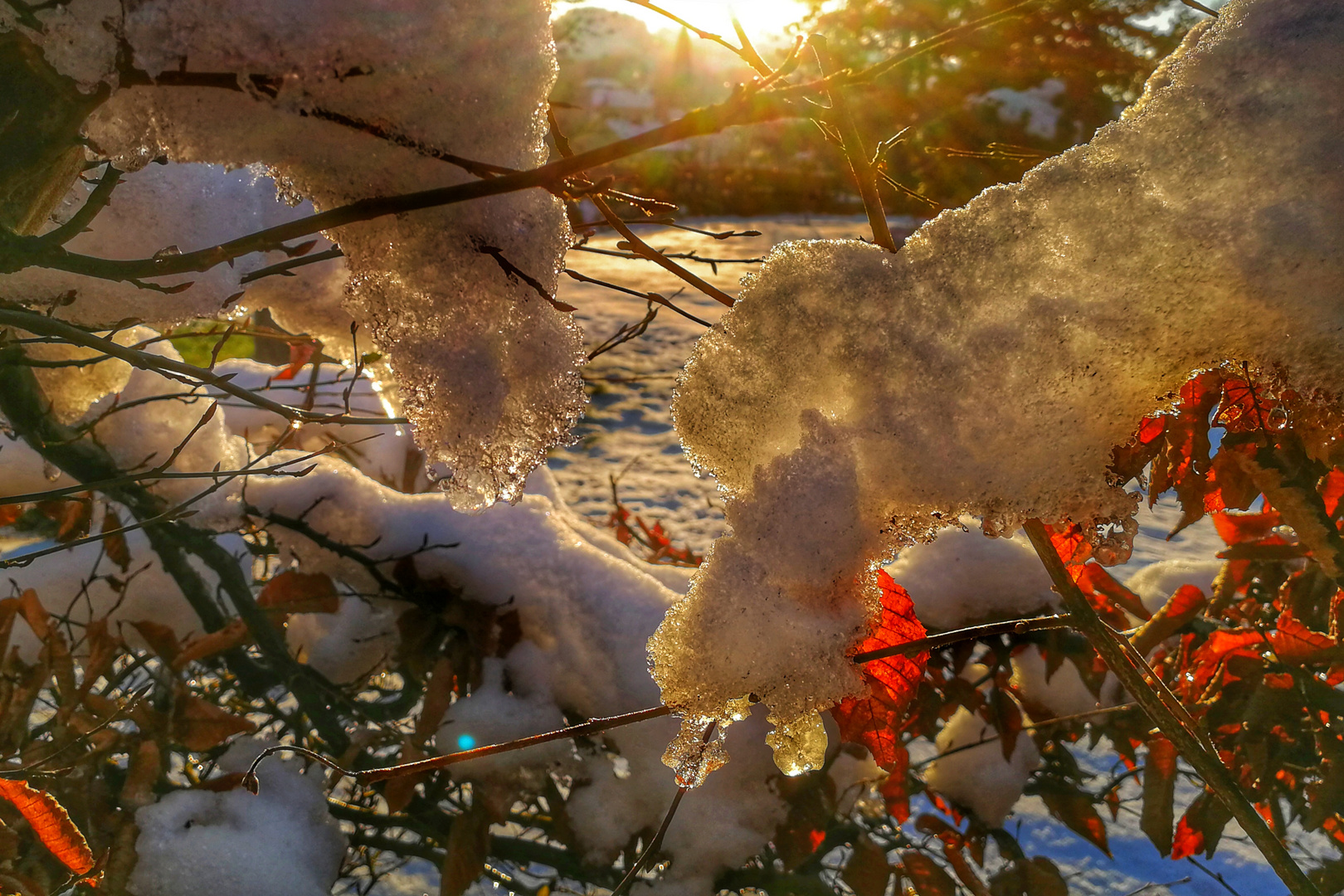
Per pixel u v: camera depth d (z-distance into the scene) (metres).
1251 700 0.64
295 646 0.88
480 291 0.44
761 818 0.71
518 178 0.41
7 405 0.71
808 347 0.42
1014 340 0.40
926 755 1.01
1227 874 1.06
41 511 0.80
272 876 0.67
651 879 0.72
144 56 0.41
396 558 0.75
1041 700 0.79
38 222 0.47
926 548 0.77
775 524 0.41
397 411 0.70
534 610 0.75
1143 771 0.73
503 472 0.45
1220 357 0.40
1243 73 0.41
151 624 0.73
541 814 0.80
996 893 0.73
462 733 0.71
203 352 1.30
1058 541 0.46
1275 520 0.63
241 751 0.74
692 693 0.41
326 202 0.44
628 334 0.53
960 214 0.42
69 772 0.65
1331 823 0.64
